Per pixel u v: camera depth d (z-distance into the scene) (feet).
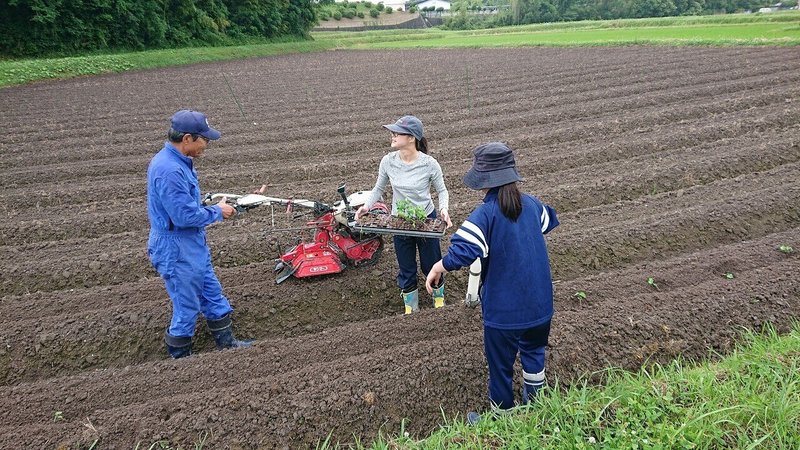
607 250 20.39
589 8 256.32
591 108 44.29
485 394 13.16
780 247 18.97
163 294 18.66
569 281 17.75
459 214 24.13
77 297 18.53
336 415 12.46
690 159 29.22
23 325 16.83
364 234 18.80
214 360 14.73
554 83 60.29
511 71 73.61
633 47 94.48
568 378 13.30
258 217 25.14
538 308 10.77
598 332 14.39
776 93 43.09
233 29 133.28
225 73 88.12
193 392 13.61
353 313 18.02
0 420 12.91
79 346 16.48
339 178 30.89
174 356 15.40
